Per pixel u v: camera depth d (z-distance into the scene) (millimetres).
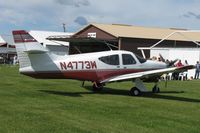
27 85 19672
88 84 21094
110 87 20312
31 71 16453
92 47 48812
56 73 16578
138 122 10891
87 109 12695
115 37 45500
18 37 16250
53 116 11219
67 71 16641
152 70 17609
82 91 18062
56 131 9367
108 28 47906
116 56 17281
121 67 17297
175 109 13516
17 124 9938
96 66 17016
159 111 12930
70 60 16719
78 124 10242
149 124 10680
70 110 12359
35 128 9578
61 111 12125
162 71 16797
